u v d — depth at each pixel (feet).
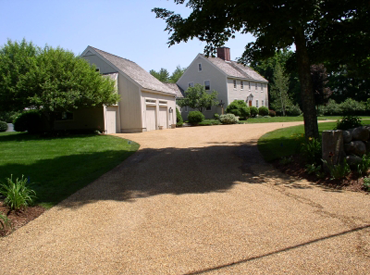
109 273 8.85
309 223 12.18
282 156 27.12
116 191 18.16
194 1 25.95
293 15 19.92
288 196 16.34
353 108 107.14
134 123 61.57
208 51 29.35
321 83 116.98
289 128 52.24
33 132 60.70
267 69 154.92
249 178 20.94
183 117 110.32
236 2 21.88
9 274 8.98
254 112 110.01
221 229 11.85
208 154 31.19
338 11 23.81
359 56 28.25
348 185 17.71
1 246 10.91
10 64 48.47
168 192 17.70
